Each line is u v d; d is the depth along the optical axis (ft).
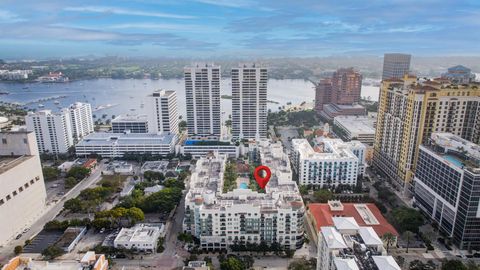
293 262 618.44
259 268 629.51
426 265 618.03
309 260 636.48
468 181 640.17
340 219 545.03
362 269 439.22
